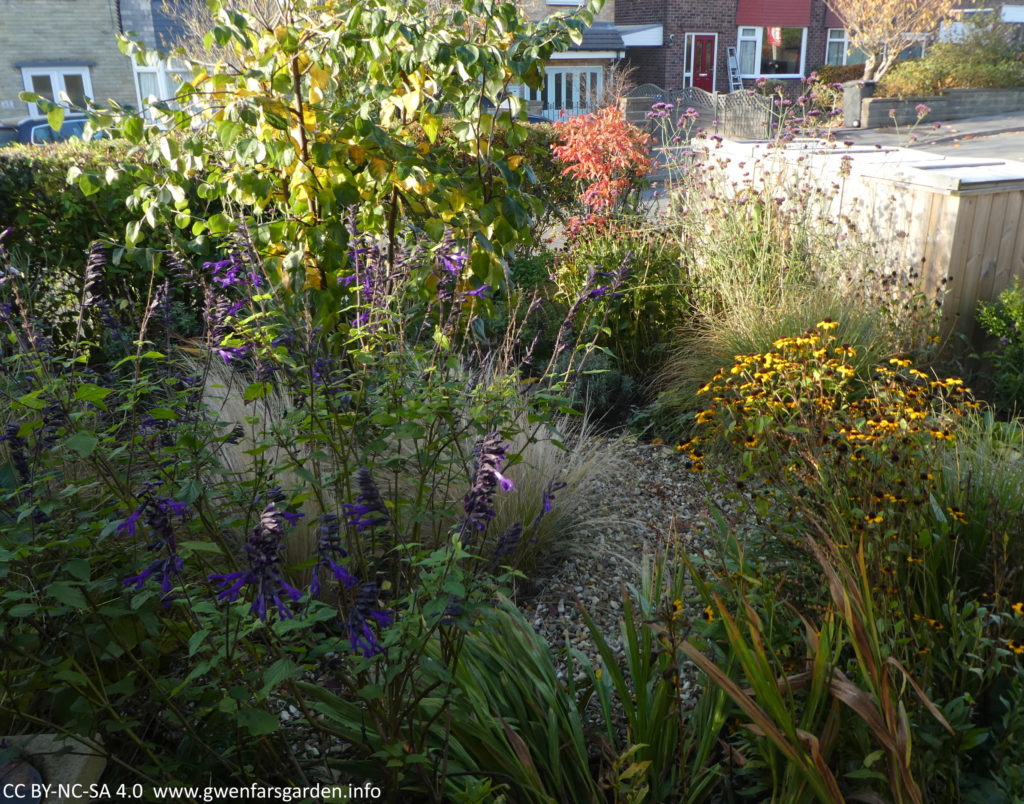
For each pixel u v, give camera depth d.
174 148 3.94
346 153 4.20
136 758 2.31
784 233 6.24
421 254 3.82
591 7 4.16
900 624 2.42
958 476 3.27
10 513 2.11
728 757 2.41
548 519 3.74
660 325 6.10
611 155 7.86
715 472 3.52
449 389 2.62
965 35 25.02
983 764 2.38
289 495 2.54
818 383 3.58
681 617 2.63
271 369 2.69
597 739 2.47
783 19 30.56
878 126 21.84
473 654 2.70
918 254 6.04
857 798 2.16
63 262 5.75
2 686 2.09
